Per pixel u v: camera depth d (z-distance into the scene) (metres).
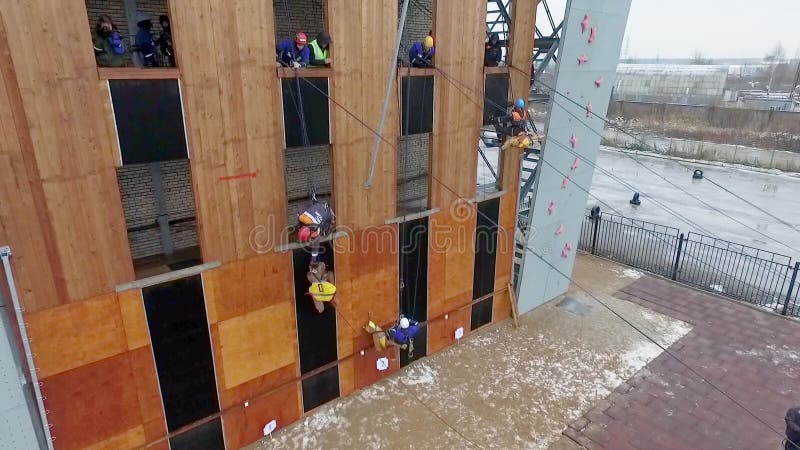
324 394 10.58
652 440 9.95
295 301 9.46
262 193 8.44
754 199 27.77
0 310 6.07
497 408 10.78
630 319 14.65
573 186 14.50
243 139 7.94
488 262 13.26
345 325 10.41
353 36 8.69
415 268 11.35
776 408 10.91
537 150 13.28
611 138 44.53
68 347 7.08
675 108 46.41
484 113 11.63
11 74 5.84
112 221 7.09
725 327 14.30
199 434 8.84
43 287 6.67
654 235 21.38
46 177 6.37
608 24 12.74
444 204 11.44
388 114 9.62
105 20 6.92
